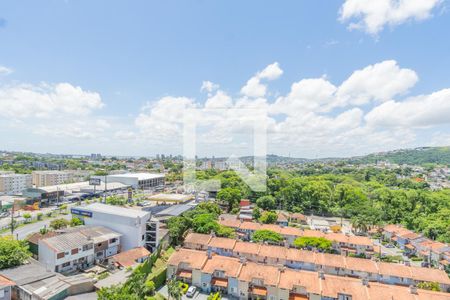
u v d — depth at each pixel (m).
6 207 98.50
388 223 98.12
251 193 104.56
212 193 104.50
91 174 185.75
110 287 37.66
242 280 45.94
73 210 68.75
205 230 68.38
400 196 107.81
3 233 71.44
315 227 92.88
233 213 94.94
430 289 47.03
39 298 36.50
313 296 43.25
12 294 40.00
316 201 112.81
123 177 154.38
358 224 89.62
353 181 150.62
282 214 94.38
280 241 69.31
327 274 49.31
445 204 100.94
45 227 71.19
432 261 67.25
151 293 43.94
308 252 57.81
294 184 114.75
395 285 47.09
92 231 58.81
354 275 52.66
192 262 49.88
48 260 49.41
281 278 46.16
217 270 48.56
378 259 62.91
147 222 63.56
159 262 55.28
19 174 150.75
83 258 52.81
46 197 114.81
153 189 154.50
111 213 62.94
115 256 54.09
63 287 38.91
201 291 47.78
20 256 47.84
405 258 71.25
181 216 73.81
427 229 83.25
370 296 41.69
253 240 69.38
